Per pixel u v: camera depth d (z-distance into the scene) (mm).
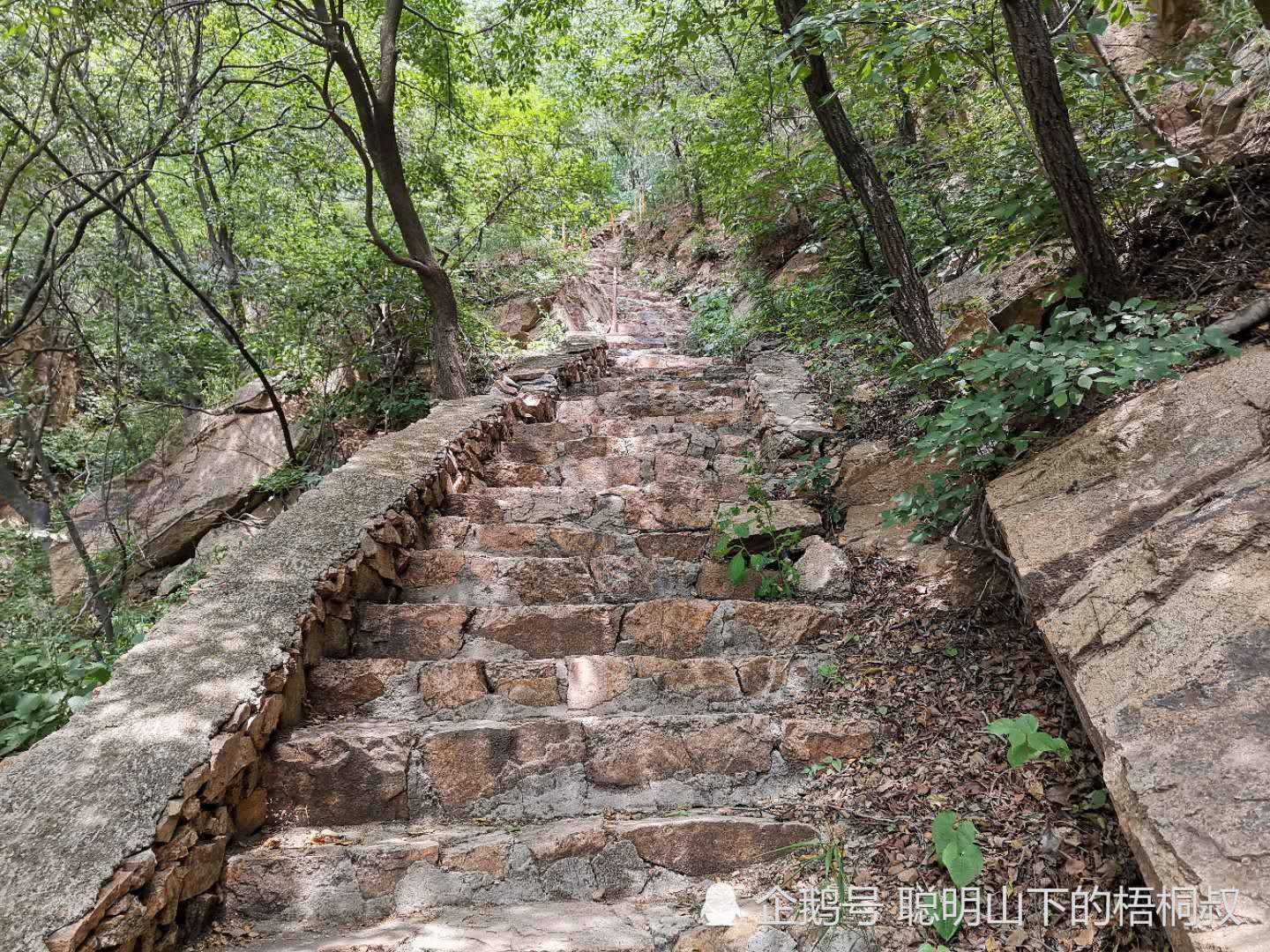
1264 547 1719
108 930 1583
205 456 6820
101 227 7109
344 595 2895
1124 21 2658
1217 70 3016
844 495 3674
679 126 9375
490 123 7773
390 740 2387
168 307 6352
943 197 5281
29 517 6121
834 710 2551
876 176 3814
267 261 6844
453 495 3957
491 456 4680
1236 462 1990
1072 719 2121
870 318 5375
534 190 7988
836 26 2906
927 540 3162
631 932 1869
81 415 7316
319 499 3324
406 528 3400
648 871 2121
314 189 7551
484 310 8555
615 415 5609
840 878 1893
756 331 7418
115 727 2035
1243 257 2701
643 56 5898
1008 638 2547
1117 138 3293
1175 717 1541
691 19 5340
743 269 9695
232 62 7625
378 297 6262
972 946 1688
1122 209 3090
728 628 2977
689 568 3371
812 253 7516
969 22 2912
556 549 3572
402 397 6344
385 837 2209
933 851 1932
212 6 6828
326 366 6410
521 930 1871
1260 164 2873
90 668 3072
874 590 3066
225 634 2447
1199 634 1659
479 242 7953
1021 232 3178
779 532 3400
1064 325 2719
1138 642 1756
